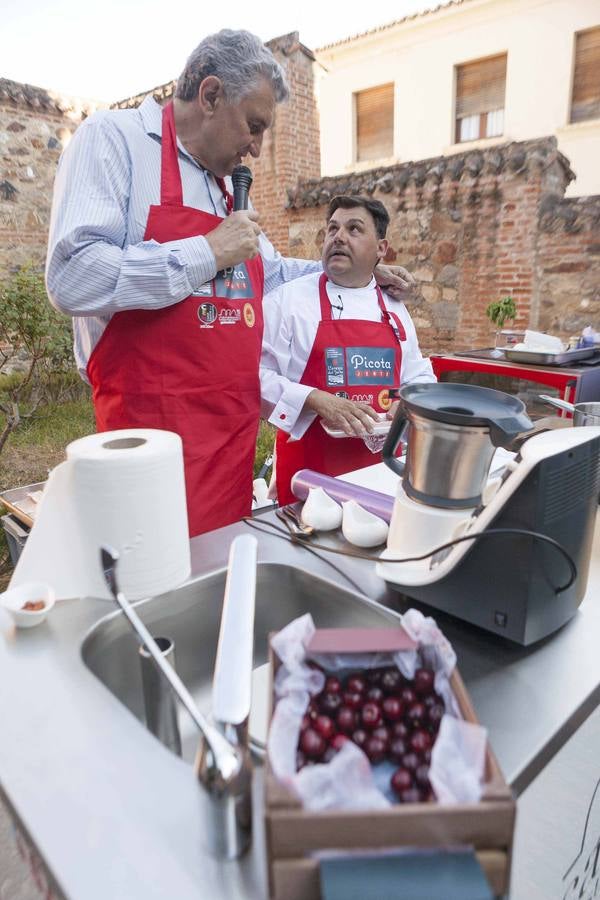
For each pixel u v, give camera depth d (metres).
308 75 5.89
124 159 1.36
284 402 1.68
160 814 0.48
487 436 0.75
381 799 0.40
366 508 1.08
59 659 0.69
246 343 1.55
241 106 1.35
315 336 1.87
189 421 1.49
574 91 8.00
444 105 8.86
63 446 4.20
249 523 1.11
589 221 4.33
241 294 1.53
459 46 8.55
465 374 3.12
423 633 0.56
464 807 0.39
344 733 0.50
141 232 1.42
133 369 1.45
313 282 1.95
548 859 0.72
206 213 1.46
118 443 0.79
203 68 1.33
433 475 0.81
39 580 0.80
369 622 0.82
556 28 7.86
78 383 5.39
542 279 4.61
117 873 0.44
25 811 0.49
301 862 0.39
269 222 6.05
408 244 5.18
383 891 0.37
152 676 0.65
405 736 0.49
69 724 0.59
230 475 1.58
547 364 2.65
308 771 0.40
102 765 0.53
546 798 0.67
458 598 0.77
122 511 0.72
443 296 5.08
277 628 0.95
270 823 0.38
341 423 1.57
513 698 0.65
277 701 0.50
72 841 0.46
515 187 4.58
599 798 0.80
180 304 1.43
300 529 1.06
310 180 5.71
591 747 0.74
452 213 4.89
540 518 0.68
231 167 1.52
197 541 1.02
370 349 1.89
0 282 4.53
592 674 0.69
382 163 9.63
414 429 0.81
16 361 5.09
